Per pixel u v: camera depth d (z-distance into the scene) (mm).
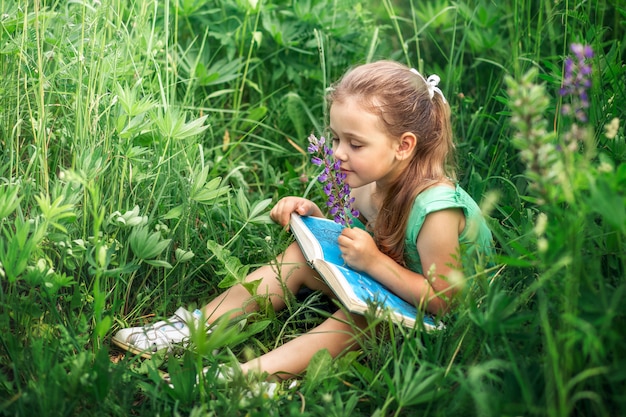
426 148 2088
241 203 2174
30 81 2172
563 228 1402
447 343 1747
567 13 2350
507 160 2529
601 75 2232
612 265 1624
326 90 2234
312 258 1937
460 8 2928
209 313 2055
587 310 1405
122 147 2115
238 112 2809
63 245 1856
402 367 1646
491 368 1611
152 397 1672
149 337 1963
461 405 1548
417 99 2057
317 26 2984
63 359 1760
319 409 1620
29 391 1612
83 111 2193
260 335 2092
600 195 1343
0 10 2184
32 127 2086
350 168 2018
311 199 2619
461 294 1747
